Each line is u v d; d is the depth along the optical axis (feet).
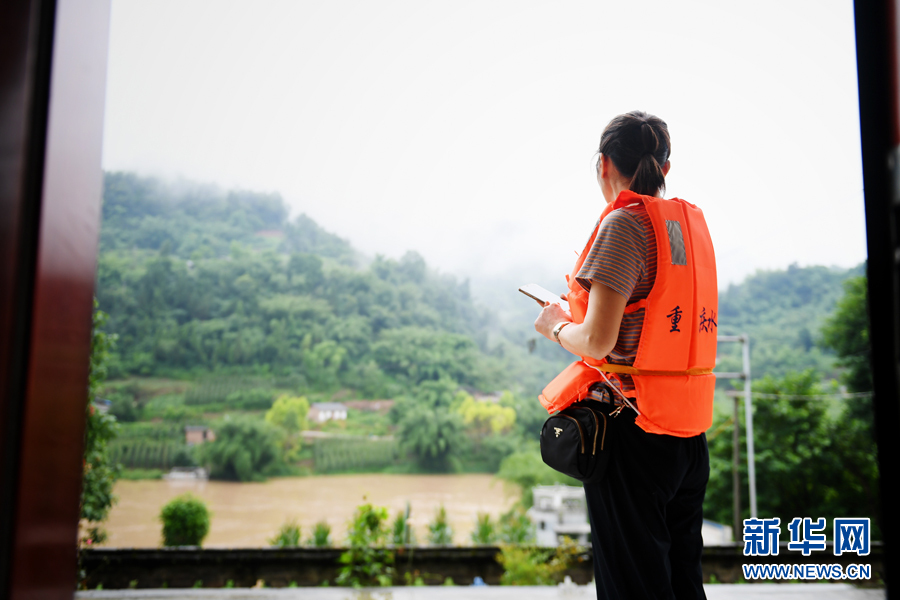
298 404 184.55
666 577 4.23
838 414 95.76
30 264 2.57
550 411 4.63
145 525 132.05
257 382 201.57
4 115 2.47
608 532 4.33
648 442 4.25
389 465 176.35
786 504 90.27
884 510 2.28
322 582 17.12
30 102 2.60
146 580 17.17
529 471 147.23
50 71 2.68
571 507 66.18
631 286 4.12
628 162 4.73
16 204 2.51
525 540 36.11
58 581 2.74
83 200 2.98
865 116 2.40
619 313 4.04
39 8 2.66
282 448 176.65
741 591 8.09
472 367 210.79
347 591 8.04
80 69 2.93
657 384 4.15
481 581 19.35
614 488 4.29
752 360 155.63
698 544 4.60
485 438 181.57
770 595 7.88
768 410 94.79
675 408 4.16
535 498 68.33
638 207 4.38
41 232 2.61
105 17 3.19
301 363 206.08
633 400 4.28
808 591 8.07
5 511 2.41
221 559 17.19
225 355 204.74
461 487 163.73
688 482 4.47
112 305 210.59
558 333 4.45
